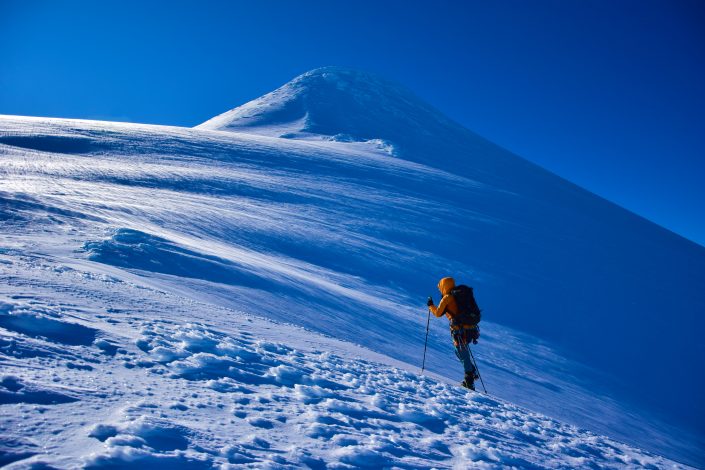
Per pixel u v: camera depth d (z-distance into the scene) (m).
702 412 24.56
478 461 2.97
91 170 33.66
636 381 26.19
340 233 33.19
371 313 16.16
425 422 3.63
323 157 63.00
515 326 28.77
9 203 12.67
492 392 14.73
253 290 11.41
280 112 125.81
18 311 3.14
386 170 63.12
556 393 18.66
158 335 3.87
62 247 9.43
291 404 3.06
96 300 4.67
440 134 117.06
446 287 6.73
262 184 42.25
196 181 37.62
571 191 87.81
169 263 10.74
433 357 14.02
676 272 51.50
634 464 4.32
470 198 59.00
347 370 4.93
